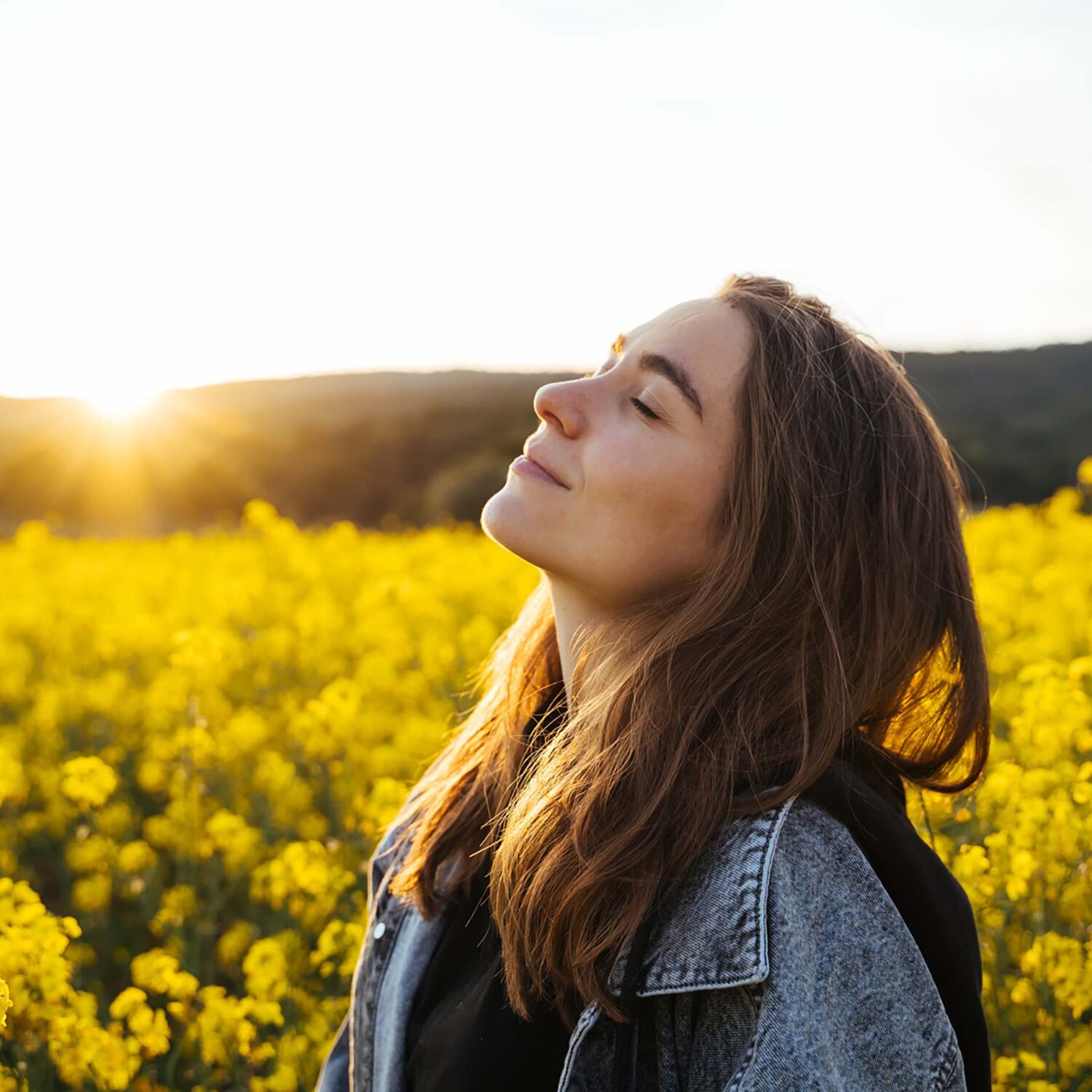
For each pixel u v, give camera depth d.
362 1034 1.76
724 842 1.25
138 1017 2.41
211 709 5.72
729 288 1.61
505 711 1.80
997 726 5.64
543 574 1.69
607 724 1.36
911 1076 1.17
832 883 1.22
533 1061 1.39
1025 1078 2.74
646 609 1.47
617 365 1.53
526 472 1.52
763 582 1.41
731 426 1.44
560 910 1.28
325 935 3.14
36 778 5.54
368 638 7.68
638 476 1.43
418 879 1.70
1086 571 9.23
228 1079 3.23
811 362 1.46
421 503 31.42
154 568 11.93
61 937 2.32
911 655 1.47
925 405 1.60
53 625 9.07
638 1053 1.28
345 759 5.13
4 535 27.09
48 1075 2.62
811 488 1.41
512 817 1.42
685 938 1.22
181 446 34.28
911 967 1.21
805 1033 1.11
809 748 1.29
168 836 4.51
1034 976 2.78
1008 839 3.14
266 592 10.10
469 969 1.58
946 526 1.54
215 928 4.27
